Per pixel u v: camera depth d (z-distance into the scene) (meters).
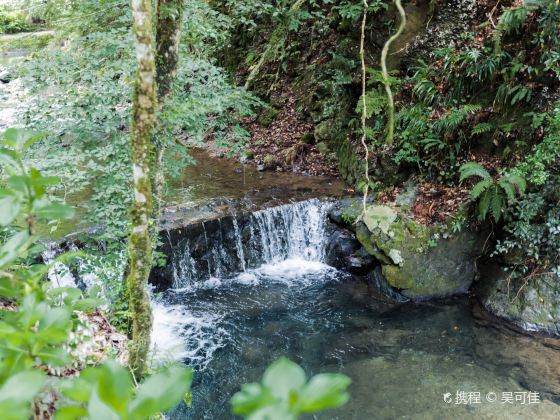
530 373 4.66
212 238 6.42
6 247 1.15
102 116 4.50
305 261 7.07
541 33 5.56
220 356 5.03
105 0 5.10
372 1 7.09
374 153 7.11
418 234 6.05
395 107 6.91
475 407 4.26
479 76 6.07
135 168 2.80
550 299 5.29
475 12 6.46
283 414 0.53
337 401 0.55
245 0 6.50
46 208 1.19
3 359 1.02
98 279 4.85
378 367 4.84
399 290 5.95
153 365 3.63
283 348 5.15
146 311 3.09
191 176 7.99
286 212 6.88
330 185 7.61
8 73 4.86
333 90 8.41
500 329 5.36
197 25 4.96
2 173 2.86
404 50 7.03
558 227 5.20
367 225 6.25
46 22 6.40
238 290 6.27
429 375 4.70
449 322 5.54
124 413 0.63
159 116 3.79
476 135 6.23
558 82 5.58
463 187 6.18
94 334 3.11
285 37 9.27
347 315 5.72
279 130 9.28
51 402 1.75
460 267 6.04
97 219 4.67
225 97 4.79
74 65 4.74
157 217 3.98
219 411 4.35
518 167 5.50
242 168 8.37
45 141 4.43
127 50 4.57
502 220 5.82
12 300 2.50
